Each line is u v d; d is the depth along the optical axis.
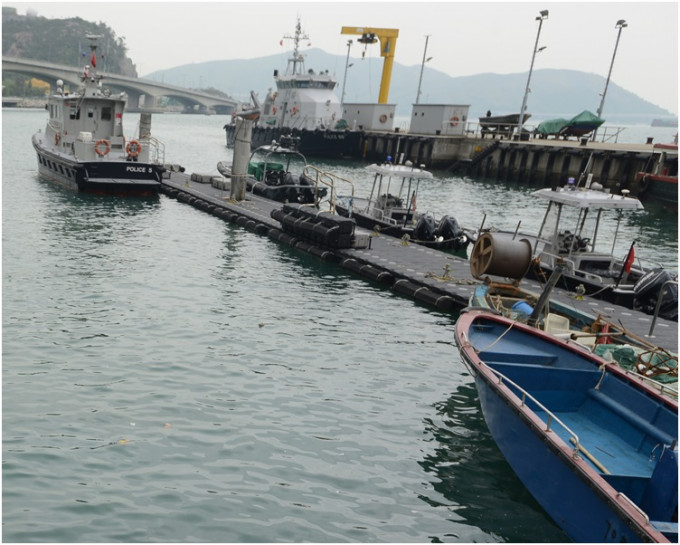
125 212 31.08
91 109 36.50
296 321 16.84
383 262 22.56
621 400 10.70
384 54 89.50
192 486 9.22
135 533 8.15
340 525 8.66
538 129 71.56
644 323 17.19
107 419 10.96
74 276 19.45
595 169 57.91
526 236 25.73
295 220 26.06
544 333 12.44
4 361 13.02
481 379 10.58
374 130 84.69
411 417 11.98
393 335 16.36
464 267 22.50
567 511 8.52
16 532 7.97
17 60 138.50
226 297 18.48
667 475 8.02
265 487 9.35
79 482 9.12
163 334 15.12
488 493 9.70
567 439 10.14
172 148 79.69
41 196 33.62
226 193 36.81
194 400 11.90
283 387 12.77
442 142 73.88
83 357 13.48
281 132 76.81
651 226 41.72
